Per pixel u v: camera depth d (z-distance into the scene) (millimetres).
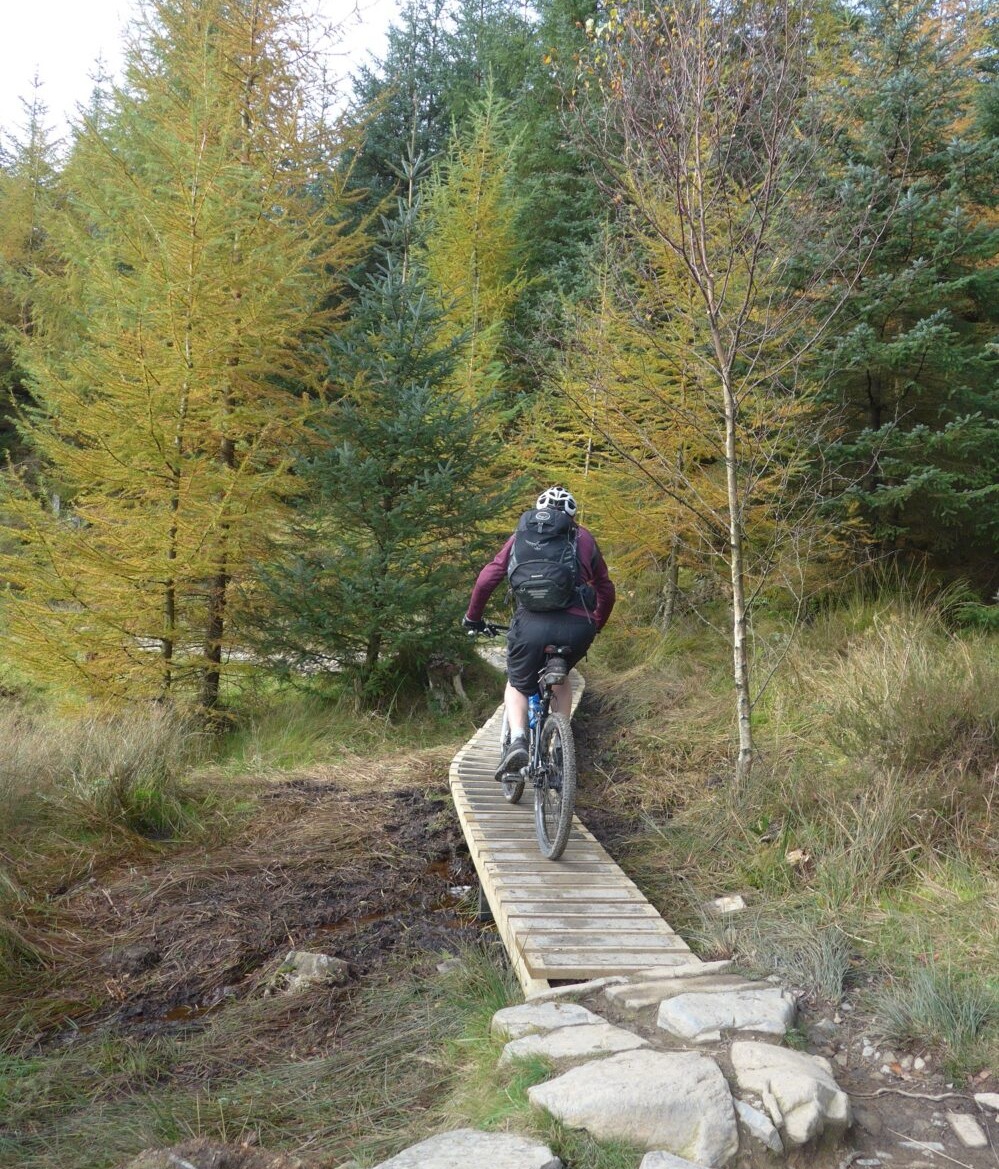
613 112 5875
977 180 8219
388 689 9758
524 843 5242
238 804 6699
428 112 24406
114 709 8422
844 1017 3402
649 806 6461
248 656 9594
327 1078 3410
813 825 5082
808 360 8328
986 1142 2709
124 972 4328
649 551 10477
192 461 8242
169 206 8289
